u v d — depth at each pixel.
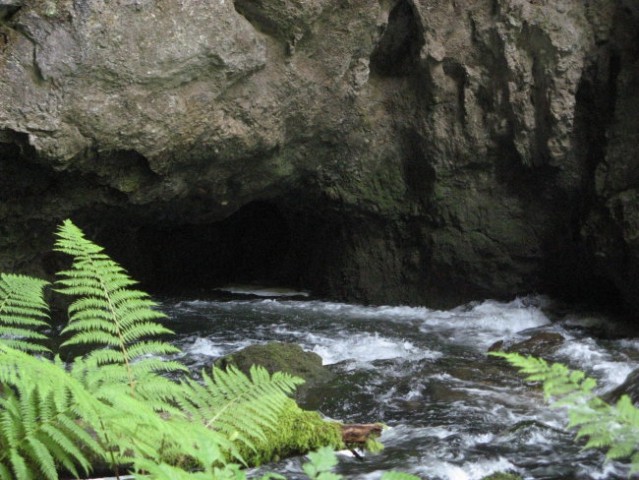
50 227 10.23
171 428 2.24
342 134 12.48
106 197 10.12
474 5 12.38
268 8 10.39
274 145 11.17
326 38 11.23
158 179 10.20
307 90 11.29
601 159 11.98
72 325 3.00
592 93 12.26
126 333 3.08
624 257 11.55
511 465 6.07
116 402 2.19
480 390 8.22
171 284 16.52
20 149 8.63
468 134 12.80
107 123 9.00
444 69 12.71
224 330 11.79
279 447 4.02
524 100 12.28
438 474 5.86
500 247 13.28
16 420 2.44
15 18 8.35
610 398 7.30
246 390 3.15
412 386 8.35
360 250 14.17
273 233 16.81
